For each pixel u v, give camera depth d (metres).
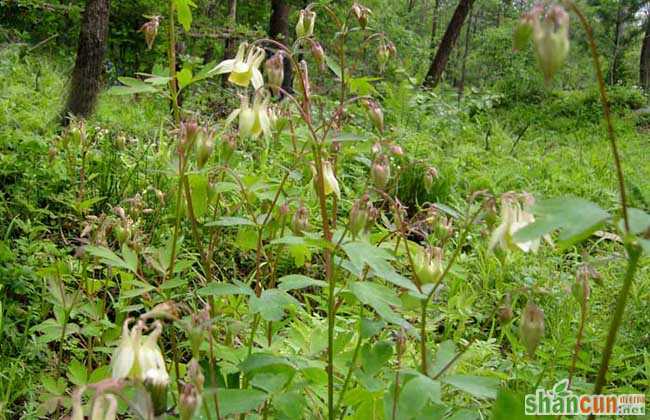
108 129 4.98
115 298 3.45
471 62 28.09
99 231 2.77
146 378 1.55
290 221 2.98
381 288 2.00
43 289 3.11
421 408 1.80
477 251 4.47
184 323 1.73
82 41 6.48
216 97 9.05
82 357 2.88
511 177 7.61
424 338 2.08
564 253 5.01
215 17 12.15
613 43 30.53
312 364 2.29
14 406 2.63
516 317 3.75
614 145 1.47
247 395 1.85
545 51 1.46
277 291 2.10
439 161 6.95
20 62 9.09
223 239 3.90
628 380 3.18
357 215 2.02
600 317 3.73
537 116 16.91
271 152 4.98
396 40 19.27
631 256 1.54
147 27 2.55
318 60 2.48
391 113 9.42
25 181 4.04
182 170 2.43
